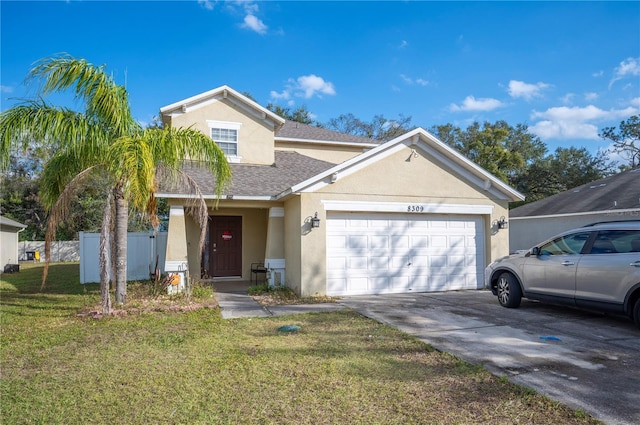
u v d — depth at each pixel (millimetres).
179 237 10984
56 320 7949
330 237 11008
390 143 11219
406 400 4078
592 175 34375
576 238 7766
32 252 28797
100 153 8547
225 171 9305
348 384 4496
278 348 5895
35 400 4117
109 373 4895
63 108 8297
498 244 12430
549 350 5738
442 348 5844
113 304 8930
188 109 14852
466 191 12172
